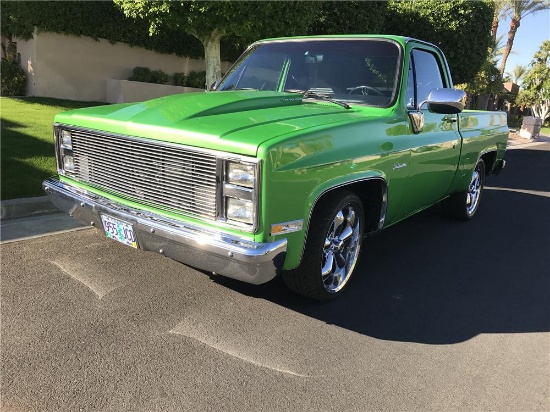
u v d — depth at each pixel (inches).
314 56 176.1
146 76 655.8
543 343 136.8
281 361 117.2
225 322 133.2
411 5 563.8
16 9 550.0
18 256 164.7
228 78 191.5
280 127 120.3
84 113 146.2
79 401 98.0
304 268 134.4
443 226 251.6
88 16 591.5
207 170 114.8
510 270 193.2
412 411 103.4
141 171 128.3
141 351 116.5
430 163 183.3
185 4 354.0
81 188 149.9
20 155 261.7
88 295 142.0
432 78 189.3
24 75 609.6
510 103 1918.1
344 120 137.6
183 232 117.4
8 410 93.9
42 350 114.0
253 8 355.6
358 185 153.9
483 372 120.6
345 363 118.9
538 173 471.5
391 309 150.6
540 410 107.7
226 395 103.2
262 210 110.0
